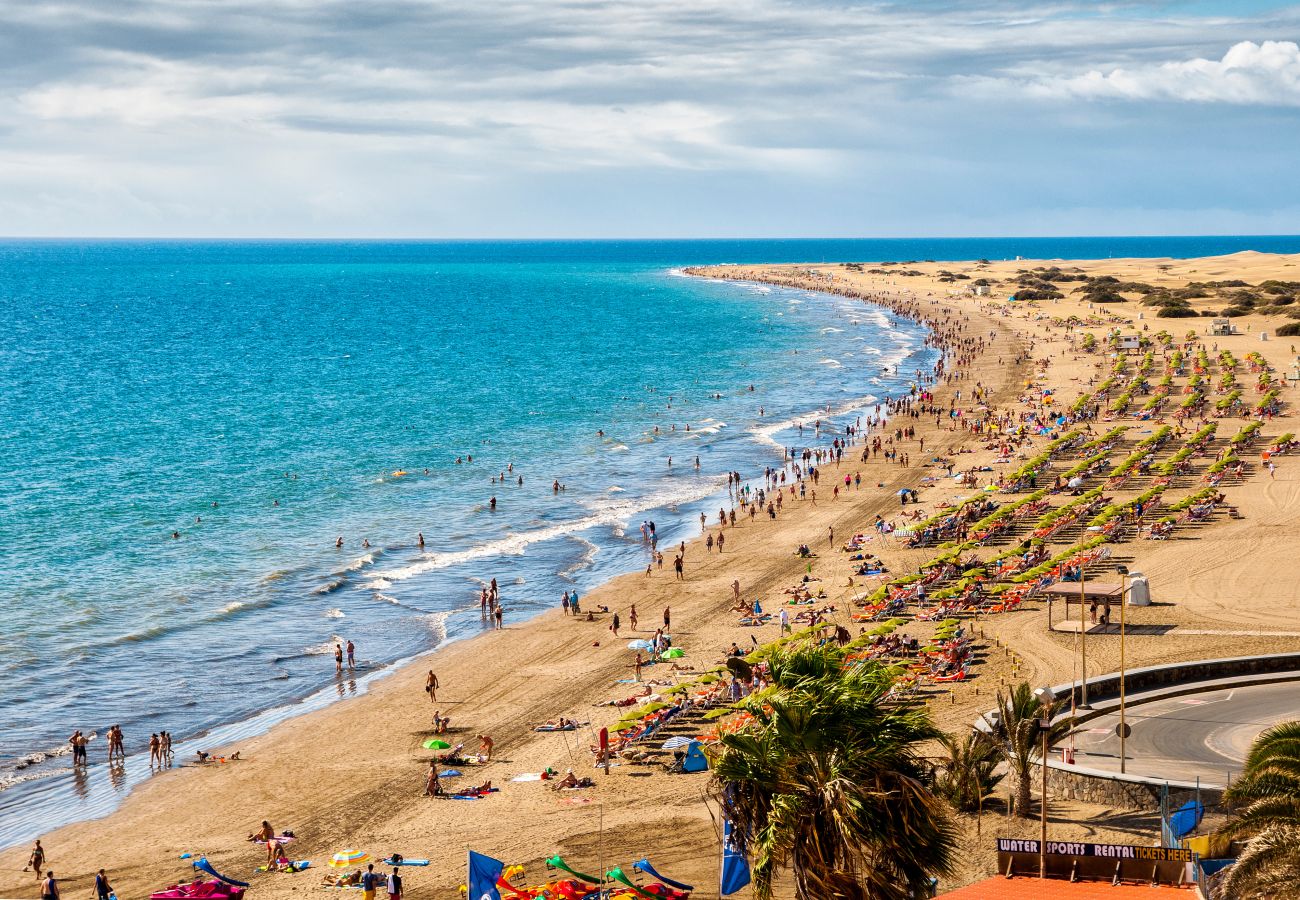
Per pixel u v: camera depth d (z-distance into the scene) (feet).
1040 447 296.10
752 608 180.75
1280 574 178.50
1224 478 245.65
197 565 211.41
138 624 179.22
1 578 199.11
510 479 287.07
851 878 56.18
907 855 56.70
